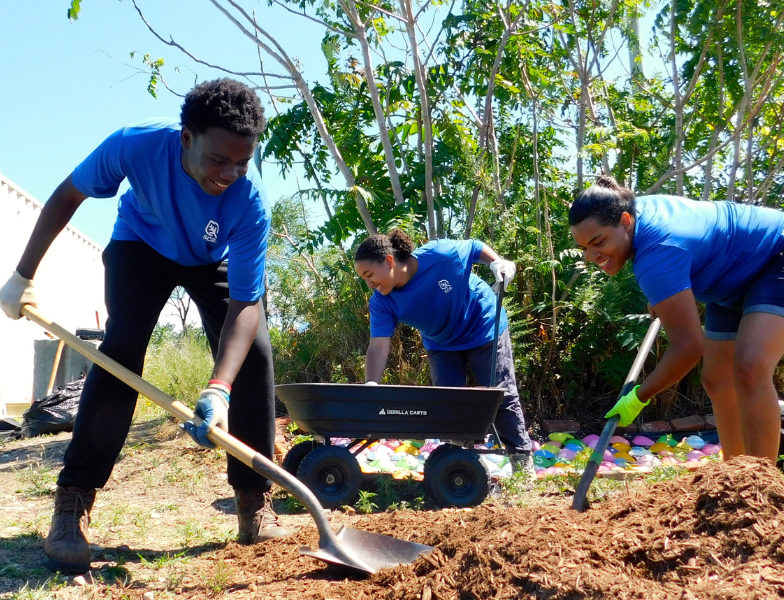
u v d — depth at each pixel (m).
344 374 7.62
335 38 8.63
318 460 4.48
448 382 5.29
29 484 5.11
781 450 4.71
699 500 2.40
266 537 3.48
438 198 7.94
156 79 7.86
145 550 3.45
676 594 2.02
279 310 8.38
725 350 3.65
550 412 7.19
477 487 4.56
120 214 3.28
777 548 2.09
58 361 8.84
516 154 9.02
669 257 3.11
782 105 8.02
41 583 2.90
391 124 8.62
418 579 2.57
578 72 8.15
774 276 3.32
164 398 2.92
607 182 3.30
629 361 7.04
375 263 4.69
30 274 3.18
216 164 2.67
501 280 4.88
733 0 7.26
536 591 2.15
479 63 8.48
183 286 3.39
